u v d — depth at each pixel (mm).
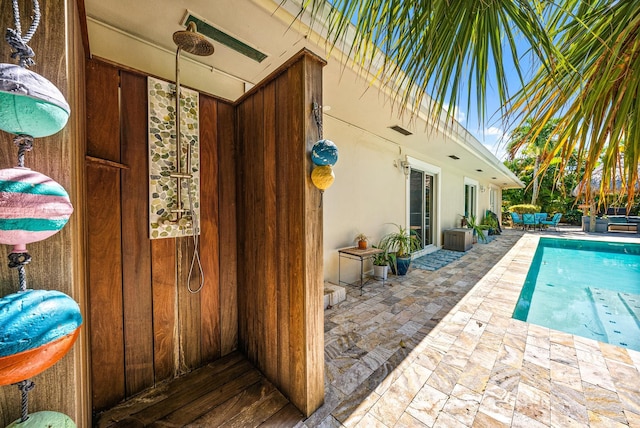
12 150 676
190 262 1922
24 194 587
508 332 2484
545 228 12961
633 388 1699
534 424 1428
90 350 1437
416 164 5770
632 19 797
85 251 1262
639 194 1092
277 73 1658
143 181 1687
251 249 2006
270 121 1758
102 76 1527
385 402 1607
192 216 1889
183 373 1897
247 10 1669
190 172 1867
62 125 673
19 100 563
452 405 1573
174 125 1805
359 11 868
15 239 606
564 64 829
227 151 2127
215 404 1611
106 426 1448
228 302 2160
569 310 3643
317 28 1886
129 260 1643
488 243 8375
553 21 950
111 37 1793
